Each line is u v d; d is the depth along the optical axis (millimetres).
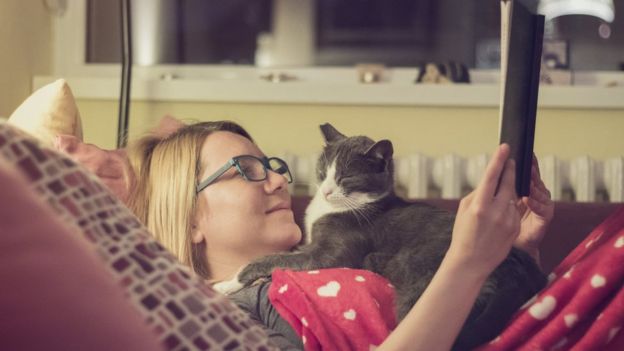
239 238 1356
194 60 2594
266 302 1231
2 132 740
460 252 945
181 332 802
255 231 1361
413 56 2547
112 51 2572
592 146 2207
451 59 2533
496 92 2193
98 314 540
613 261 999
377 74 2377
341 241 1394
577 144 2209
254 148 1437
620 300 978
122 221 830
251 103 2291
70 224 767
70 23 2521
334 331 1119
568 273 1032
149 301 795
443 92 2211
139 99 2309
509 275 1134
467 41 2529
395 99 2227
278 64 2592
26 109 1546
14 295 507
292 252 1389
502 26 1012
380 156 1485
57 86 1530
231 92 2271
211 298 858
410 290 1219
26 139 762
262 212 1372
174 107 2307
